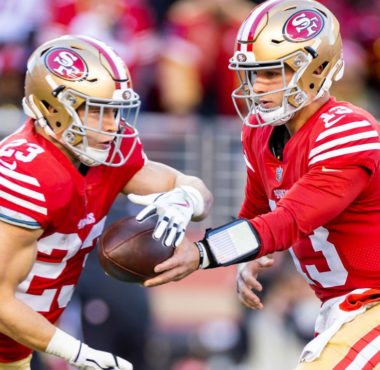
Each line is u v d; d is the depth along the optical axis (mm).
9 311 12828
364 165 13039
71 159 13586
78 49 13367
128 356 22312
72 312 23078
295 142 13531
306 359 13289
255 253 13023
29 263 13094
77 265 14367
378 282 13688
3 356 14398
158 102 27234
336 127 13156
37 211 12891
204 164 25000
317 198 12977
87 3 27078
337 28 13797
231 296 24812
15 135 13609
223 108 27406
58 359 22844
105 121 13320
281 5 13648
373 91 29312
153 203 13266
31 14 26703
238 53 13531
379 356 12930
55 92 13086
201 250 13195
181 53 27250
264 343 24109
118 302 22047
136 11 27641
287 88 13320
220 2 27828
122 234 13375
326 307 14148
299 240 14023
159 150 25062
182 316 24641
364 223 13508
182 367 23859
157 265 13055
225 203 24953
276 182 14008
